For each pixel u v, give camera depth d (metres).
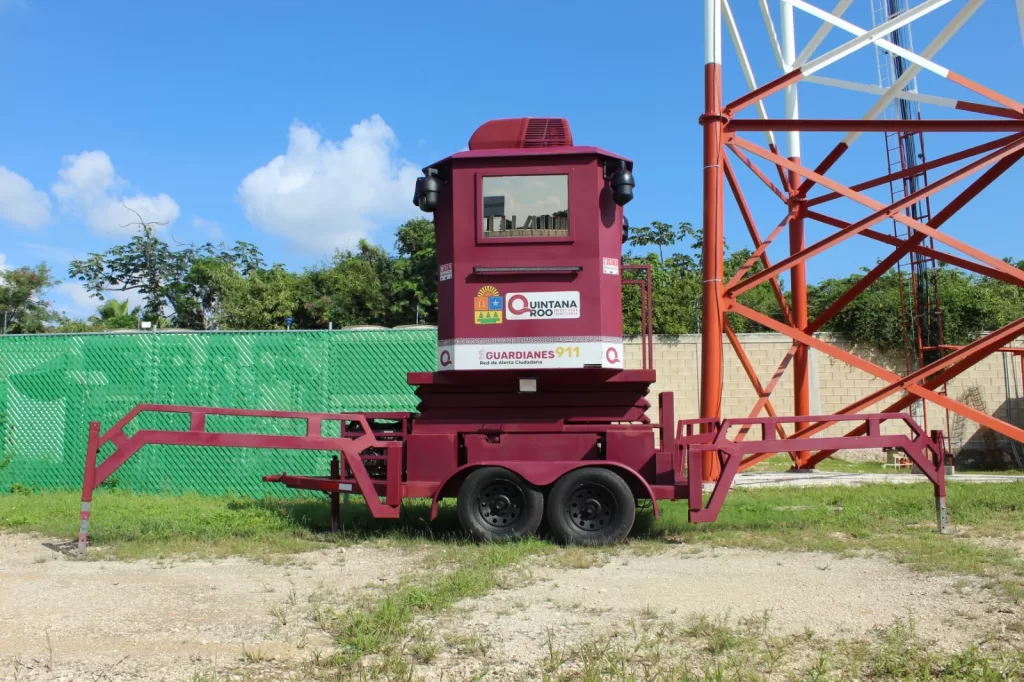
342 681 4.30
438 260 8.95
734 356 19.94
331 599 6.05
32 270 46.75
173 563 7.49
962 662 4.44
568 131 9.16
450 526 9.37
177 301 45.94
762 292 35.84
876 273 14.59
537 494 8.40
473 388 8.87
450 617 5.55
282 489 12.36
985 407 19.67
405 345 12.75
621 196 8.63
